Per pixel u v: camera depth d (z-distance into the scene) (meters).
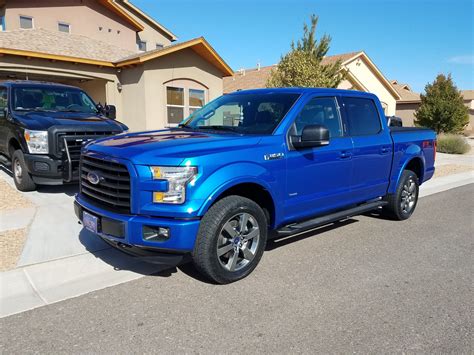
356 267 4.67
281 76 16.75
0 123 8.28
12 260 4.51
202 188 3.71
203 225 3.82
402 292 4.05
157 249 3.70
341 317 3.52
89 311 3.54
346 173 5.30
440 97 26.45
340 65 18.47
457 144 19.61
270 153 4.31
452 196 9.09
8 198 7.11
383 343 3.14
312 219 5.12
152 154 3.71
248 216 4.14
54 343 3.07
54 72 14.15
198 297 3.83
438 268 4.71
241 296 3.87
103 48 16.97
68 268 4.38
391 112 30.88
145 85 15.05
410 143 6.59
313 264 4.73
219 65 17.28
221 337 3.18
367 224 6.55
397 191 6.44
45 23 19.83
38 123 7.16
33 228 5.57
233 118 5.11
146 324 3.35
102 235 3.97
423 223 6.70
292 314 3.55
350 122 5.48
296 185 4.63
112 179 3.90
